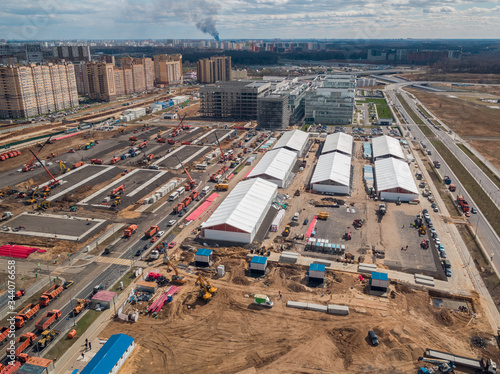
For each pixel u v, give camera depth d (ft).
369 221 451.53
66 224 444.55
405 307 306.55
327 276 346.13
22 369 238.07
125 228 435.94
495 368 242.99
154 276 339.36
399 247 393.50
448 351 261.85
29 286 331.16
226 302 311.68
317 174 575.38
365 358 256.32
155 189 548.31
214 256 377.09
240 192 484.74
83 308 303.68
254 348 264.31
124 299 314.35
